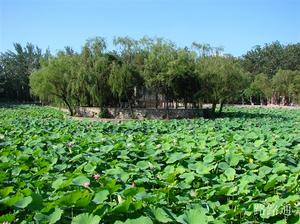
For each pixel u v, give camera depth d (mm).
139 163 8516
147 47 32406
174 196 6113
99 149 10336
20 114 33781
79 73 30266
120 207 4965
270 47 87625
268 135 13594
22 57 74000
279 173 7742
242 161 8945
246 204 5602
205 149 10508
